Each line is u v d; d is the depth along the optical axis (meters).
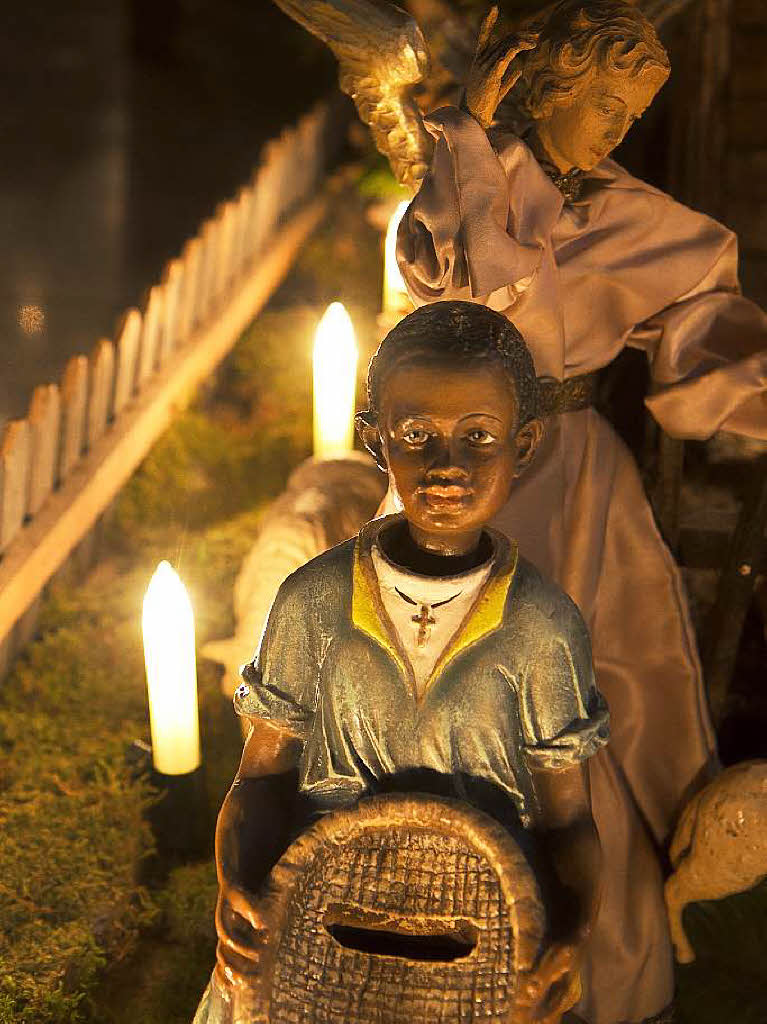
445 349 1.65
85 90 9.94
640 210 2.52
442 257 2.10
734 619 3.14
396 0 4.56
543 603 1.77
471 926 1.73
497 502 1.71
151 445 4.99
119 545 4.65
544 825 1.86
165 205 8.00
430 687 1.78
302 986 1.73
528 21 2.41
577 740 1.80
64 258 7.13
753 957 2.96
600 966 2.75
